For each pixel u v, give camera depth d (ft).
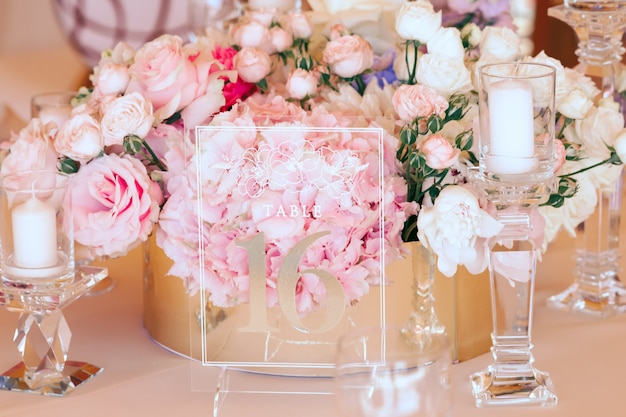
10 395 3.86
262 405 3.73
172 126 4.02
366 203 3.66
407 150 3.82
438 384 2.92
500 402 3.70
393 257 3.74
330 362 3.79
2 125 8.32
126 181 3.81
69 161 4.05
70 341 4.34
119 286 5.06
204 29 6.10
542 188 3.57
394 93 3.97
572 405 3.69
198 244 3.76
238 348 3.80
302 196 3.63
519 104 3.47
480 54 4.33
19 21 10.48
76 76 10.45
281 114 3.94
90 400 3.80
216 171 3.68
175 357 4.20
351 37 4.33
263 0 5.46
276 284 3.72
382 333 3.12
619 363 4.05
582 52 4.77
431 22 4.02
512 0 9.70
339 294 3.72
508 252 3.68
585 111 4.02
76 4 10.52
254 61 4.34
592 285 4.71
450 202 3.53
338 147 3.64
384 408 2.91
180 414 3.67
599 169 4.25
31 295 3.79
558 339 4.32
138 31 10.63
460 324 4.03
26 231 3.77
